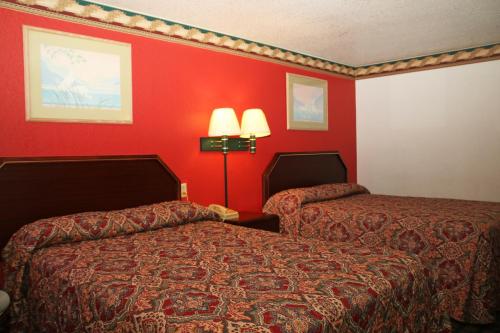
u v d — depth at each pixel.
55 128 2.89
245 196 4.21
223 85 3.99
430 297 2.05
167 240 2.50
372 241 3.42
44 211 2.81
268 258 2.08
